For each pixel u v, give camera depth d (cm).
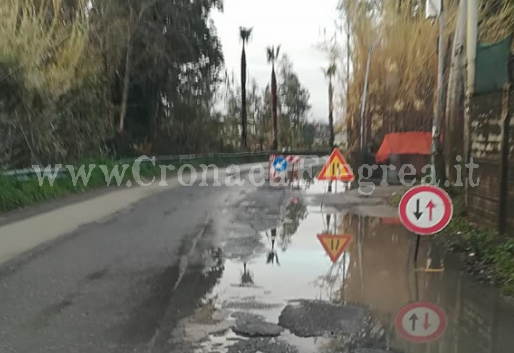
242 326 591
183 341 550
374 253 964
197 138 4316
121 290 733
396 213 1464
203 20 3844
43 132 2009
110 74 2795
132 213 1478
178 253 964
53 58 2047
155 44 3256
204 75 4012
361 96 3177
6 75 1805
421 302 679
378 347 537
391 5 2795
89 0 2489
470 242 963
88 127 2402
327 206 1623
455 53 1388
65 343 548
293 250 990
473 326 596
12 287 747
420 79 2708
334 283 767
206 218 1387
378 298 696
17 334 573
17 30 1875
